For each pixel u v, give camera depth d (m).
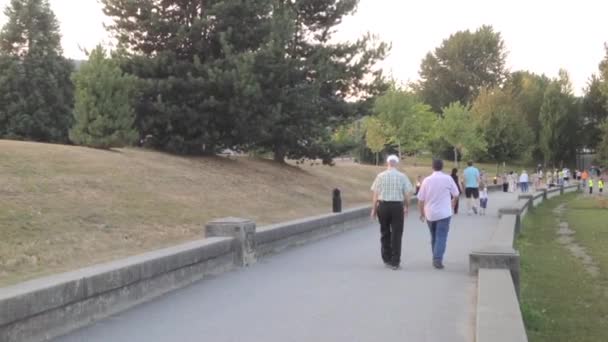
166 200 18.48
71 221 14.15
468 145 69.06
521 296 10.70
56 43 55.97
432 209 11.91
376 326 7.41
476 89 107.94
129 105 24.42
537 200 39.59
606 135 59.97
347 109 31.67
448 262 12.71
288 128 28.83
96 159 20.08
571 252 17.95
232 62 25.39
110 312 7.95
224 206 20.34
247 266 12.12
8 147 18.31
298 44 30.97
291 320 7.71
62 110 54.44
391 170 11.91
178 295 9.23
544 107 91.19
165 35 27.00
